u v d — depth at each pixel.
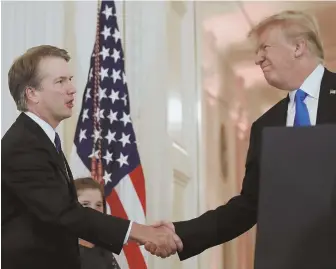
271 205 1.38
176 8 4.65
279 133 1.41
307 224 1.35
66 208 2.13
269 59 2.35
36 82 2.24
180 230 2.60
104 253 2.96
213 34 5.03
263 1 5.01
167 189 4.16
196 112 4.81
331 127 1.38
